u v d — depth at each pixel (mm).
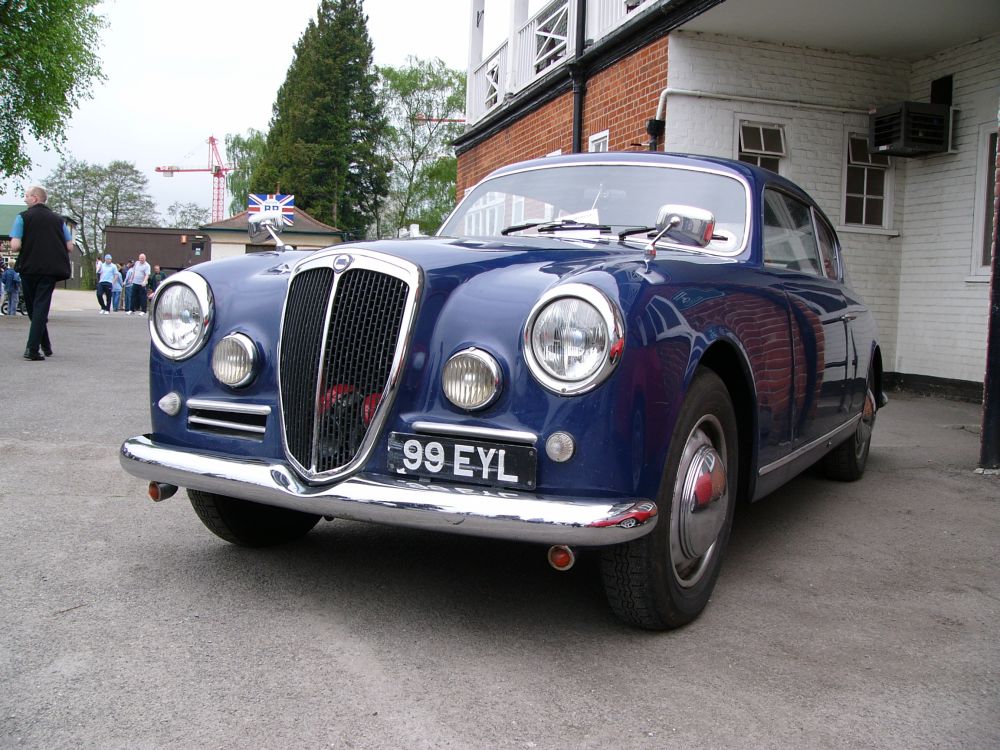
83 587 2893
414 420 2416
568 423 2246
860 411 4805
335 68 57156
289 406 2643
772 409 3115
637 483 2289
